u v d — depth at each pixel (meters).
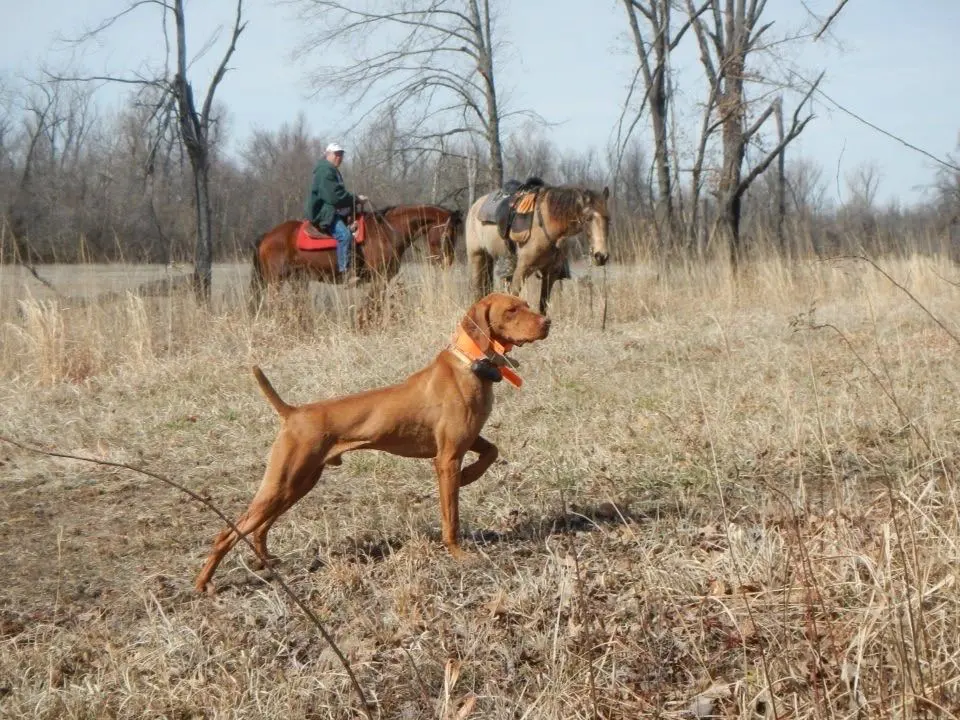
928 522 3.92
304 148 29.11
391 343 10.59
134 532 5.62
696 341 10.38
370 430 4.64
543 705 3.46
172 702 3.74
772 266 14.12
